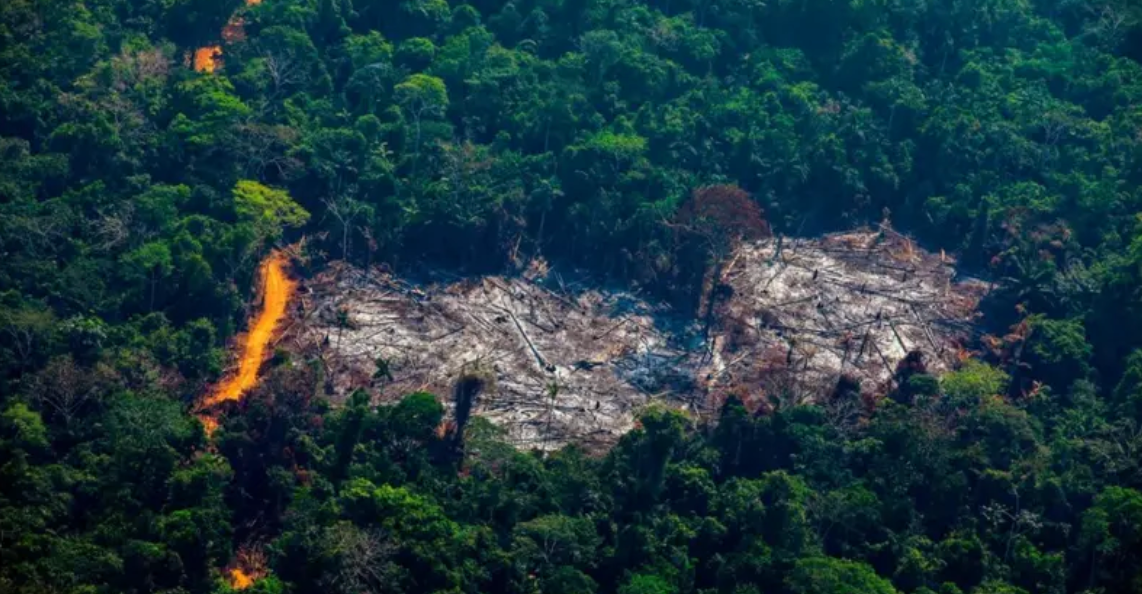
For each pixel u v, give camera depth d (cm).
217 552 19712
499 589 19675
